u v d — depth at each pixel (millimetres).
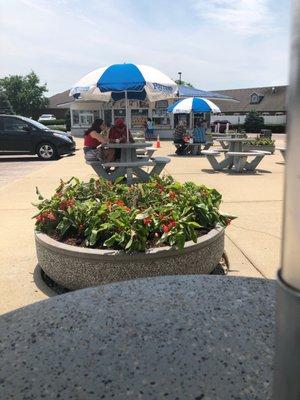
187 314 1649
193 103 15742
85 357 1379
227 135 17188
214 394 1198
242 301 1758
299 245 622
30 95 62781
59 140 13609
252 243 4141
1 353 1405
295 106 594
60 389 1226
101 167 7816
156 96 9031
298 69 585
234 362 1340
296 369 668
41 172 9648
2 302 2936
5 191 7020
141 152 11359
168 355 1383
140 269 2779
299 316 635
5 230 4668
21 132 13430
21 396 1196
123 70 7160
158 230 3010
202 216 3332
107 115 25328
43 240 3096
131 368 1318
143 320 1608
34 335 1516
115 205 3188
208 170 9891
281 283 656
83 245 3020
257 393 1197
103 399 1184
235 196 6453
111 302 1764
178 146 14391
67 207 3270
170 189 3689
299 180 605
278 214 5258
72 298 1812
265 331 1521
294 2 580
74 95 8672
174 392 1209
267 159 12492
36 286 3201
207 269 3094
